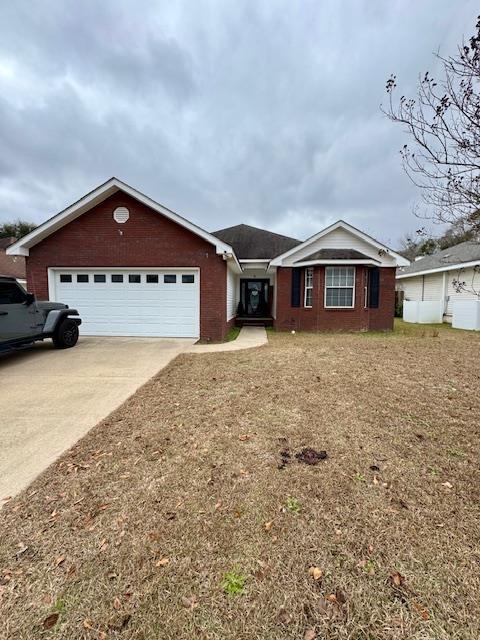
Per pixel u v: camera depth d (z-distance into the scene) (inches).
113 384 214.1
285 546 79.5
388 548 78.3
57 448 130.4
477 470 111.5
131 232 396.2
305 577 71.2
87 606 65.7
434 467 113.3
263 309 679.1
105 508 94.6
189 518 89.8
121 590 69.0
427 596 66.3
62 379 226.1
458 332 486.3
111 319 412.2
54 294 409.7
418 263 827.4
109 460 120.8
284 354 299.4
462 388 196.9
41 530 86.3
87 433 143.2
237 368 248.4
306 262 487.2
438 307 653.9
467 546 78.6
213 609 64.6
